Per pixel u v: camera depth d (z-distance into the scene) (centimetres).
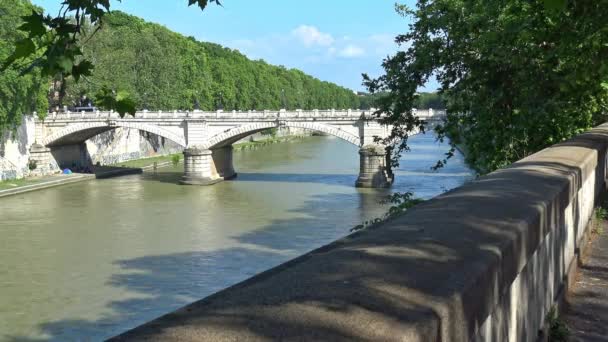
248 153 13338
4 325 3022
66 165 9394
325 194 7156
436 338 341
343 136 8706
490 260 467
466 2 2316
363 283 385
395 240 510
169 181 8731
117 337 299
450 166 9688
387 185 7700
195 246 4628
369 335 305
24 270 4000
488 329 518
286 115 8856
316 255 479
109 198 7069
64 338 2867
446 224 580
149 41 10438
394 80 2558
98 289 3566
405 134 2625
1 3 6253
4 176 7956
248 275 3825
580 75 1756
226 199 6919
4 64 573
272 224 5434
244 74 16500
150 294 3475
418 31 2533
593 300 1012
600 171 1711
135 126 9069
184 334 297
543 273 816
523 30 1795
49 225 5478
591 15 1545
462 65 2456
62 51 589
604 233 1475
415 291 377
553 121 2344
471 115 2438
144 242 4788
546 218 763
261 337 293
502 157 2381
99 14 609
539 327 799
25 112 8200
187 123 8975
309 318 321
